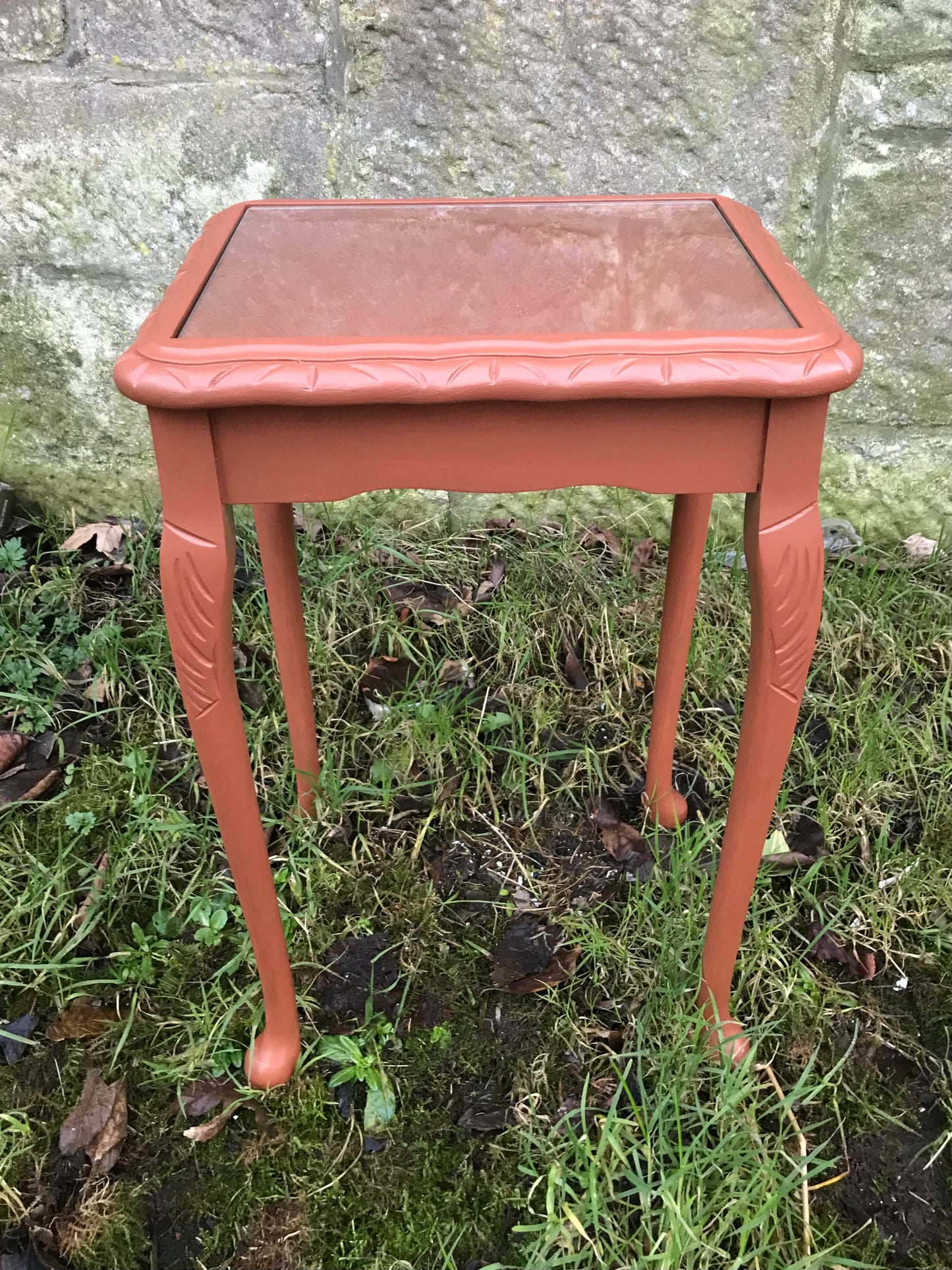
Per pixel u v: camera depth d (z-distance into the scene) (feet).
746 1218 2.64
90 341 4.98
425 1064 3.23
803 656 2.42
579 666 4.64
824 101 4.35
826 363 2.05
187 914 3.63
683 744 4.34
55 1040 3.27
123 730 4.30
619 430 2.17
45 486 5.39
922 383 4.93
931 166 4.43
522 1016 3.35
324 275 2.48
